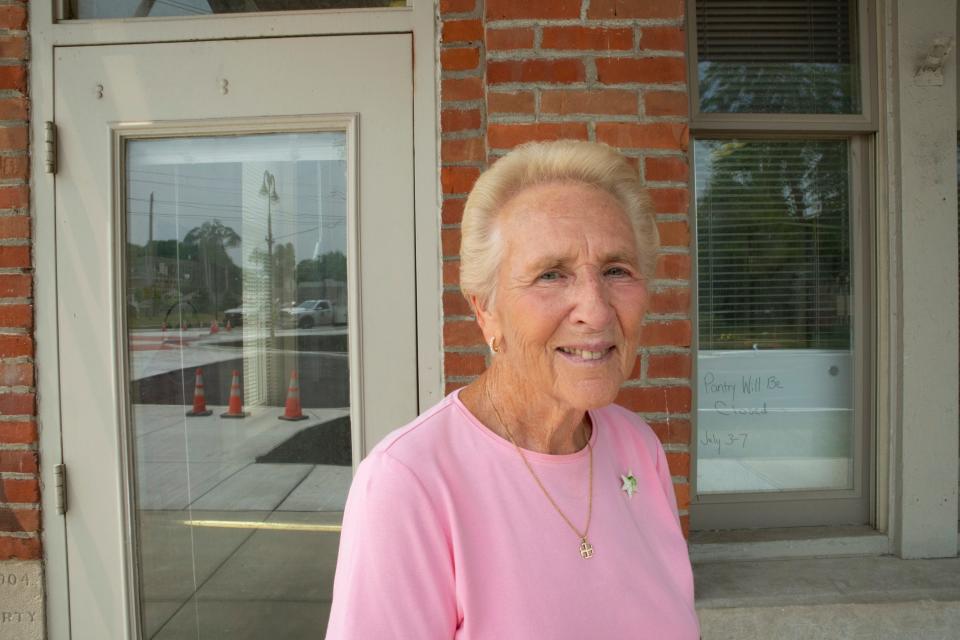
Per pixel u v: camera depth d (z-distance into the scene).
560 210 1.02
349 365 2.26
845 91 2.37
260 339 2.30
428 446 1.03
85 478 2.22
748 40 2.37
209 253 2.29
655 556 1.17
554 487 1.06
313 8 2.22
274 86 2.19
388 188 2.19
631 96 1.96
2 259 2.19
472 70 2.08
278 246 2.28
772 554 2.23
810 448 2.44
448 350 2.07
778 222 2.41
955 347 2.21
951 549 2.22
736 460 2.44
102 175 2.20
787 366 2.44
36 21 2.18
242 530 2.32
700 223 2.41
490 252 1.06
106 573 2.23
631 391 1.97
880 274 2.31
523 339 1.03
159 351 2.29
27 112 2.19
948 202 2.20
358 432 2.23
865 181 2.36
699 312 2.42
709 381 2.43
